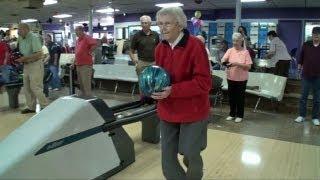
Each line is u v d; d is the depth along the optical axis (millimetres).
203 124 2225
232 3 11930
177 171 2312
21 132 2748
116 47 11773
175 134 2301
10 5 12742
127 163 3344
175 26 2084
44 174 2518
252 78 6539
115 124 3154
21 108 6203
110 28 21828
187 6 13047
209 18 13969
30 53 5547
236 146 4059
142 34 4957
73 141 2740
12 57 7887
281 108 6254
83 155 2812
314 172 3275
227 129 4883
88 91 6297
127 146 3348
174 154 2316
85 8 14148
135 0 11516
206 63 2121
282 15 12695
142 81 2125
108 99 7430
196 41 2121
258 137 4461
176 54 2131
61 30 22219
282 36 12781
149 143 4105
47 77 7285
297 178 3131
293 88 6555
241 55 5164
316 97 5230
